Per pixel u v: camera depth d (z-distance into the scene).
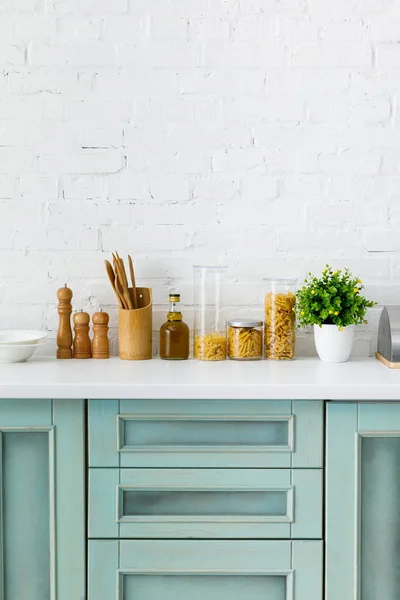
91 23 2.21
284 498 1.75
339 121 2.23
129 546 1.74
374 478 1.74
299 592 1.74
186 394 1.71
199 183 2.24
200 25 2.21
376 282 2.25
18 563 1.76
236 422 1.76
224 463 1.74
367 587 1.75
